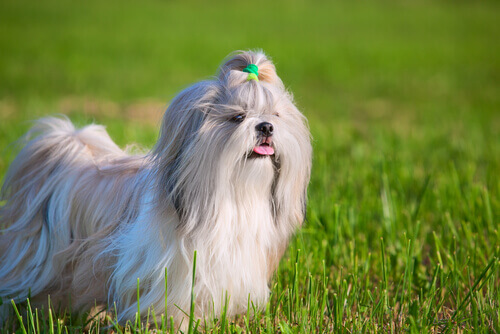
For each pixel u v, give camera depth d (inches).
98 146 159.5
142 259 131.9
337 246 178.9
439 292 153.7
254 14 1339.8
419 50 889.5
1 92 514.9
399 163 258.2
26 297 146.5
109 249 136.8
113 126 343.6
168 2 1503.4
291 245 176.7
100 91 542.3
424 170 263.7
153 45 874.8
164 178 126.4
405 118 448.1
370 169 261.3
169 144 125.6
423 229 200.8
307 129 138.9
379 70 718.5
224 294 134.6
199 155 122.6
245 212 130.9
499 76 674.2
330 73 685.3
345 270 173.5
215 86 127.6
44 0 1429.6
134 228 132.3
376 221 208.1
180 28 1093.1
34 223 147.7
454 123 400.5
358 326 138.9
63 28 1029.8
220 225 127.4
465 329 131.9
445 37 1051.9
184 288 130.8
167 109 127.8
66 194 145.5
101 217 142.4
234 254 132.2
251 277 136.9
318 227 193.3
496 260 151.6
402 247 177.3
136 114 439.8
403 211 207.6
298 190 136.8
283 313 147.6
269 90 128.7
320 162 260.2
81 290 144.0
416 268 165.0
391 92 578.6
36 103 465.1
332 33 1080.2
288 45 902.4
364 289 162.4
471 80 649.6
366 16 1347.2
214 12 1357.0
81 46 847.1
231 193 128.1
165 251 128.2
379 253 178.7
